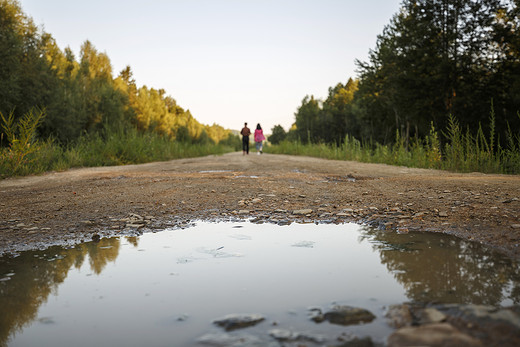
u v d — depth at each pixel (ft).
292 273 5.72
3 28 52.49
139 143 51.57
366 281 5.26
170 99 213.25
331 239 8.05
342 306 4.34
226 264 6.27
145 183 19.07
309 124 191.11
